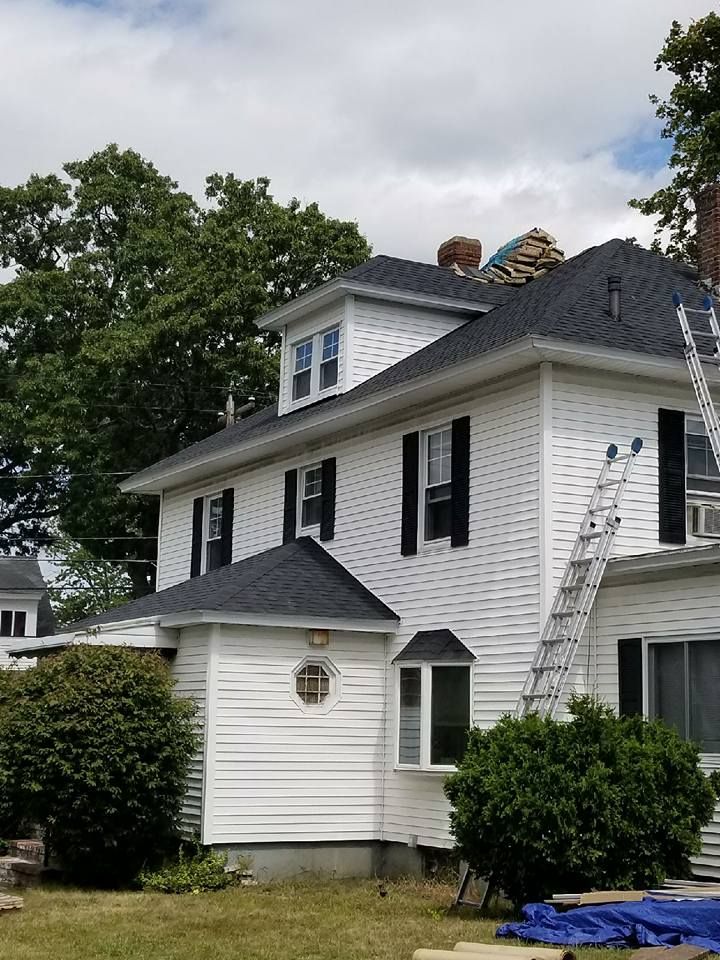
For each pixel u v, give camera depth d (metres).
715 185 19.52
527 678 14.70
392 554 18.02
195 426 37.66
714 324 15.49
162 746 15.55
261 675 16.75
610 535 14.59
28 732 15.16
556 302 16.81
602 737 12.40
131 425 37.88
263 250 36.84
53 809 15.09
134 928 12.28
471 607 16.22
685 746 12.49
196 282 35.62
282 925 12.52
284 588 17.69
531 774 12.16
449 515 17.06
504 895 13.55
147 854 16.00
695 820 12.20
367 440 19.05
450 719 16.34
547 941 10.82
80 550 47.25
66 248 44.31
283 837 16.52
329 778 17.00
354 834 17.03
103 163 43.62
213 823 16.06
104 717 15.23
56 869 16.14
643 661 14.26
